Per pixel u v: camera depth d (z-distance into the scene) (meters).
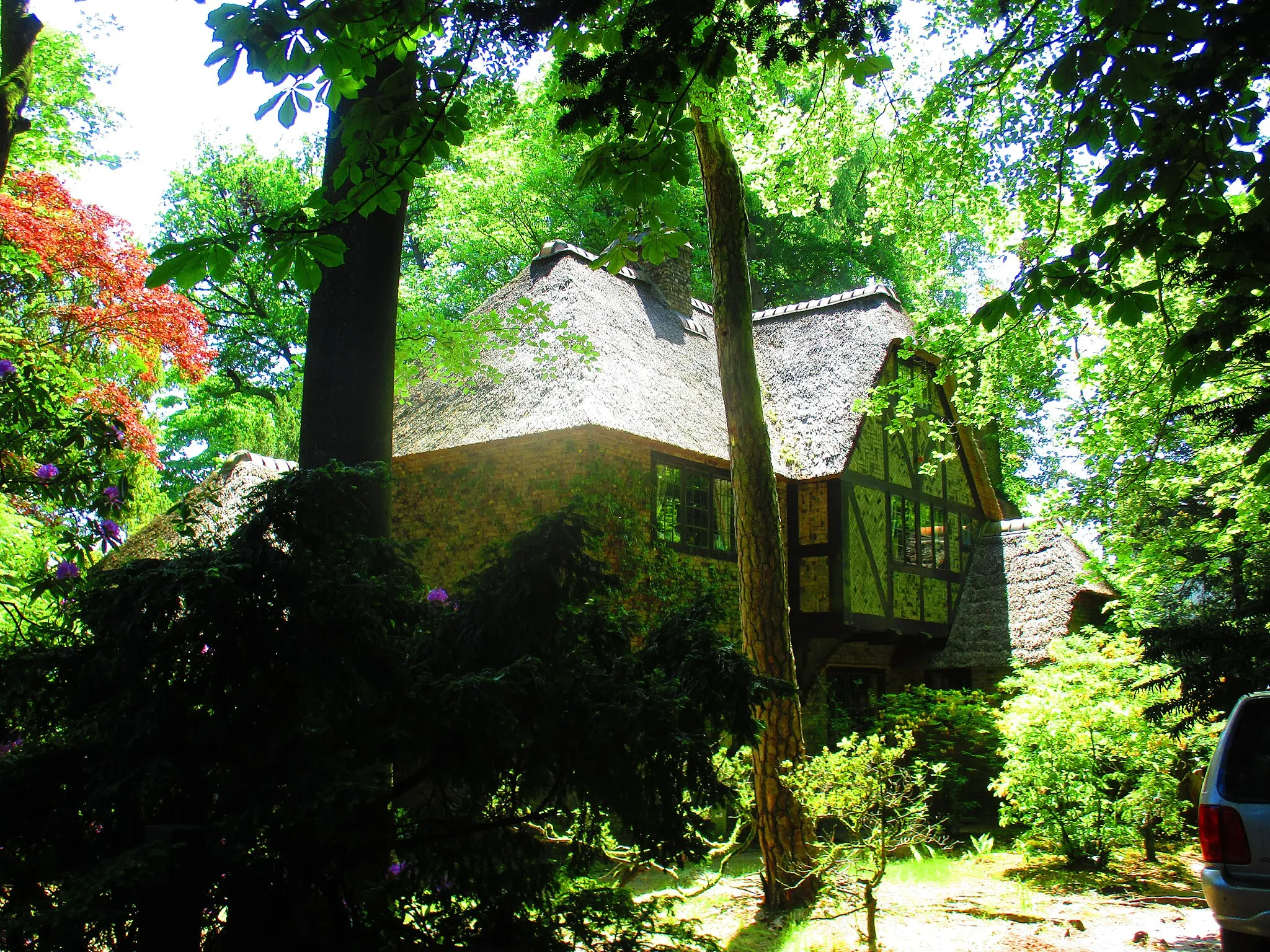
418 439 14.38
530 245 25.84
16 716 3.54
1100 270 5.30
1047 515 12.58
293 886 3.35
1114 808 10.44
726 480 15.13
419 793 3.92
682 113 4.10
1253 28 3.91
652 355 15.70
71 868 3.12
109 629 3.37
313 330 5.94
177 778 3.16
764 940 7.74
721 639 3.88
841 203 25.70
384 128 3.90
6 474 5.39
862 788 7.23
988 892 9.29
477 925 3.81
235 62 3.61
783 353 18.19
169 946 3.06
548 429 12.78
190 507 3.93
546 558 3.95
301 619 3.53
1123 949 7.05
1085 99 4.53
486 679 3.38
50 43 16.06
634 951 3.98
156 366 7.97
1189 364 5.17
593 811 3.79
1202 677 5.96
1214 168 4.93
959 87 9.48
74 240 7.47
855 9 3.77
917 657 18.62
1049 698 10.87
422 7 3.78
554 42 4.12
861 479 16.45
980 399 12.50
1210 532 10.72
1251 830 5.24
